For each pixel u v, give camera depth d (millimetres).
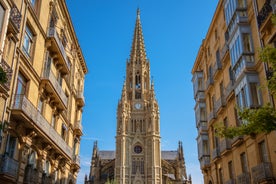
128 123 111625
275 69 15016
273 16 15625
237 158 27797
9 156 19594
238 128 16906
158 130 109875
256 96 24016
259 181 22484
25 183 22734
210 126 37250
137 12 142375
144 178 102688
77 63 41750
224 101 31875
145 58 129250
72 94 38062
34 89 24531
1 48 17906
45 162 27281
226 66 31625
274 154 21359
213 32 37281
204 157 37969
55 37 27625
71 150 34625
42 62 26312
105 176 113062
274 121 15078
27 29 23656
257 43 24609
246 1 26844
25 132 22688
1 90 18234
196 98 43188
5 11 18609
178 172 114625
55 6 30281
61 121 32500
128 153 106562
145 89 121000
